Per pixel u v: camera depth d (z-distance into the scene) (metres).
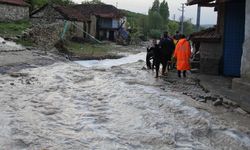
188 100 11.63
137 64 24.69
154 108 10.83
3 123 9.00
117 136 8.47
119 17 67.44
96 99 12.05
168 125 9.27
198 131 8.91
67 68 19.98
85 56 36.69
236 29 16.28
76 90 13.48
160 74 17.91
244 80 10.78
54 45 36.97
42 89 13.42
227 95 12.05
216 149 7.92
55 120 9.56
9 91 12.70
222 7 16.55
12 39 31.72
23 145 7.74
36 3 57.62
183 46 16.09
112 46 56.28
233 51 16.48
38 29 37.16
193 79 15.61
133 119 9.73
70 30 48.88
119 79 16.08
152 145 8.05
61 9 50.91
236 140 8.27
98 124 9.34
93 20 63.09
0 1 39.19
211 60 17.05
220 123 9.29
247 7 10.64
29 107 10.70
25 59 21.81
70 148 7.68
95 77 16.78
